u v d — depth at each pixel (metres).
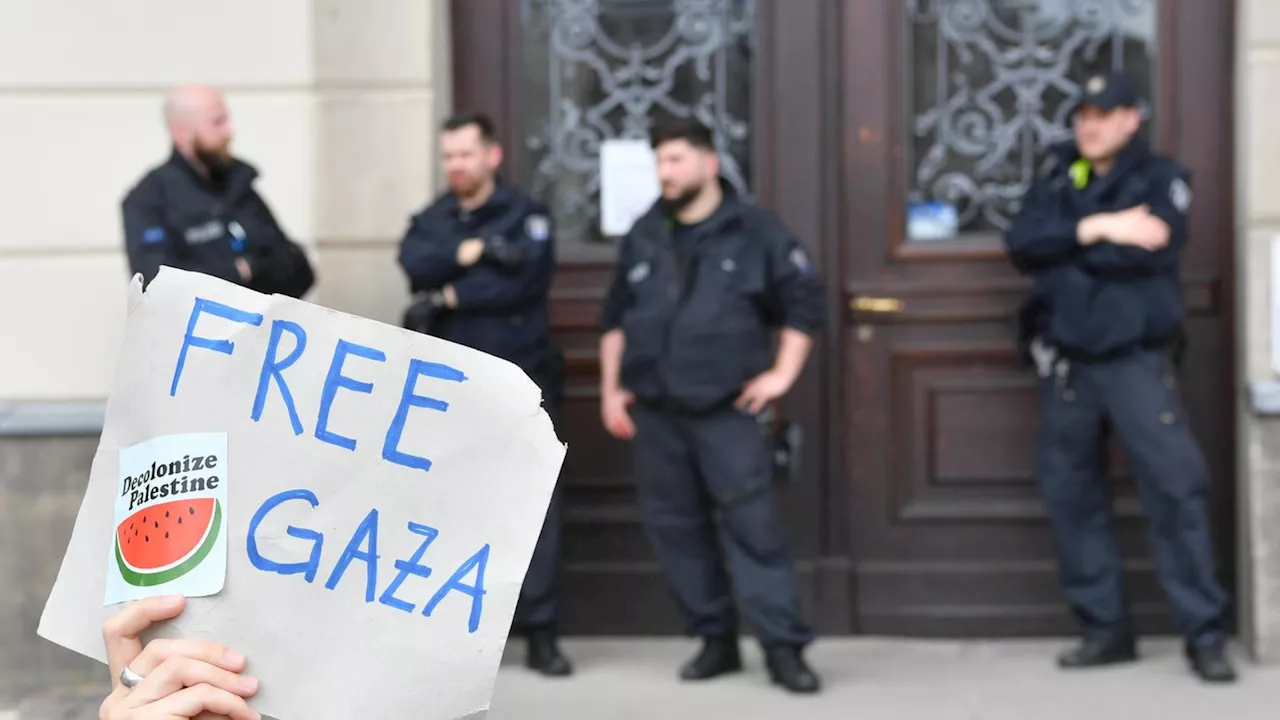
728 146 5.19
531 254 4.58
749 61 5.16
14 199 4.80
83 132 4.81
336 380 1.41
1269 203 4.75
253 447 1.41
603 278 5.21
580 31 5.19
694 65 5.18
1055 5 5.07
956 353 5.11
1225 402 5.02
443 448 1.40
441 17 5.04
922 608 5.15
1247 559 4.85
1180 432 4.50
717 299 4.46
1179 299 4.53
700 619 4.74
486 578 1.38
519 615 4.78
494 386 1.40
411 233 4.62
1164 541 4.55
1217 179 5.01
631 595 5.21
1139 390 4.50
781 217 5.14
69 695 4.79
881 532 5.17
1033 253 4.59
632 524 5.20
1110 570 4.74
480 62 5.20
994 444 5.12
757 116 5.15
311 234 4.85
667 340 4.50
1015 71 5.10
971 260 5.11
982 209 5.12
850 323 5.15
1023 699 4.47
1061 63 5.08
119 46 4.79
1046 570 5.11
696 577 4.71
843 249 5.15
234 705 1.37
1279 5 4.72
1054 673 4.73
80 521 1.46
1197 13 5.00
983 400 5.12
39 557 4.81
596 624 5.23
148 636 1.41
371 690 1.38
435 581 1.39
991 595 5.13
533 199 4.73
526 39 5.21
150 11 4.79
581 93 5.21
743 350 4.46
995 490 5.13
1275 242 4.74
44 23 4.79
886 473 5.16
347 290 4.89
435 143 4.94
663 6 5.18
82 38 4.79
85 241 4.82
